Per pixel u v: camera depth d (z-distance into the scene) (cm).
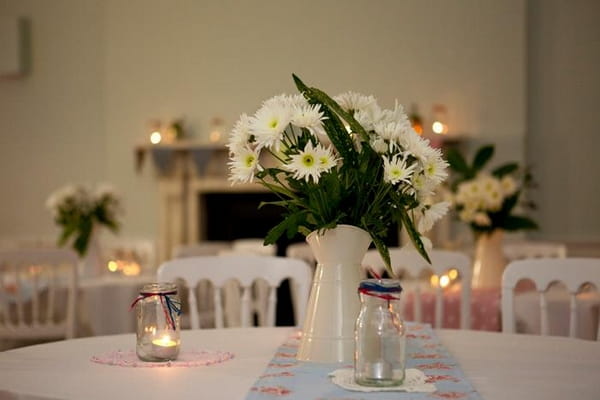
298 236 666
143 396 143
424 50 669
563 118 664
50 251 346
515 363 172
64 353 185
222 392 146
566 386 150
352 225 170
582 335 314
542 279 238
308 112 164
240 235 741
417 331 212
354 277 171
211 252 468
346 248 170
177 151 730
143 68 741
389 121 171
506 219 368
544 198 666
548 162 666
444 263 278
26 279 415
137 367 169
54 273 381
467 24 661
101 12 768
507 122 653
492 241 372
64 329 383
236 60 717
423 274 480
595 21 659
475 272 375
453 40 663
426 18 669
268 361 174
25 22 786
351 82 686
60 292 402
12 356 181
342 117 166
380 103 679
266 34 708
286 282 505
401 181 166
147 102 740
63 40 778
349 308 170
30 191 788
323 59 693
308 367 165
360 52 684
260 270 258
